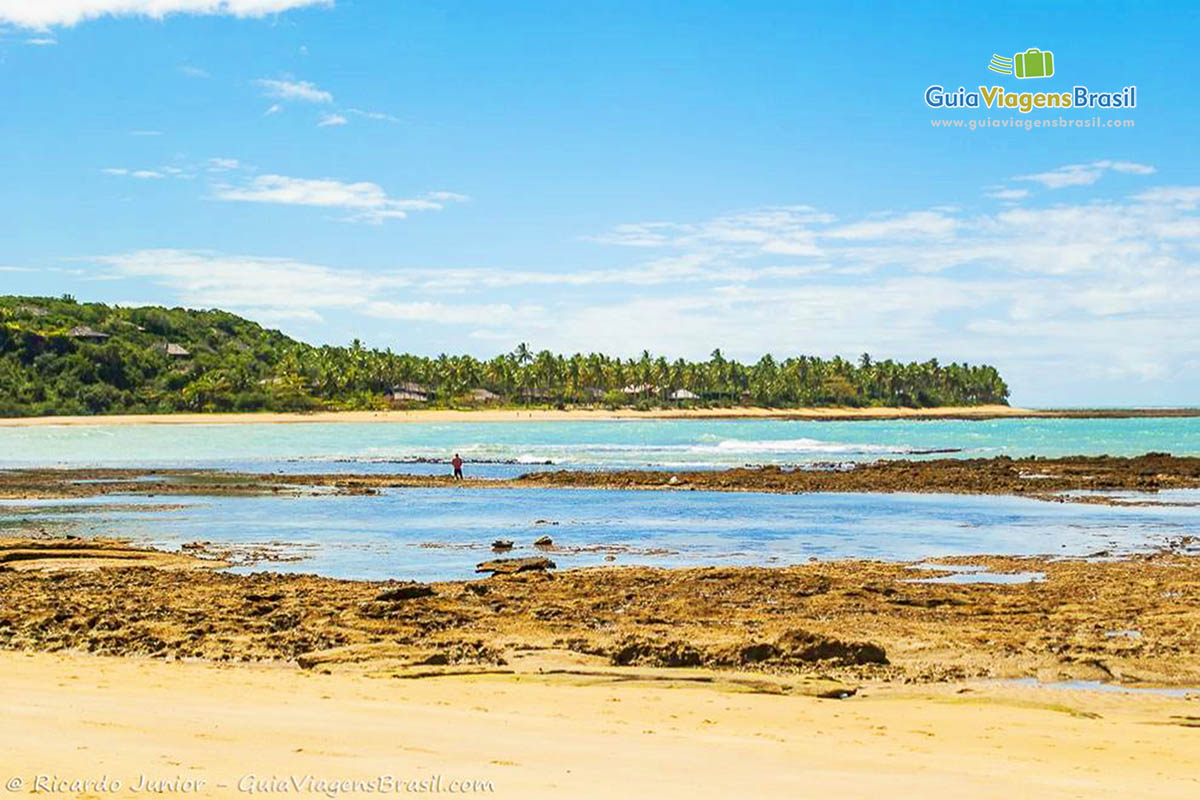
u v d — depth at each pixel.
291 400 199.38
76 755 10.23
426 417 192.50
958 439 126.88
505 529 39.06
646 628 20.06
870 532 37.81
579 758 11.48
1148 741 13.12
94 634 19.39
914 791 10.48
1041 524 40.28
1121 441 118.50
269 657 18.05
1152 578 26.19
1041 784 10.96
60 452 100.19
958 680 16.56
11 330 198.00
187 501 50.72
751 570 26.41
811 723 13.91
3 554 29.62
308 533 38.00
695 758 11.70
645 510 46.12
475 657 17.80
